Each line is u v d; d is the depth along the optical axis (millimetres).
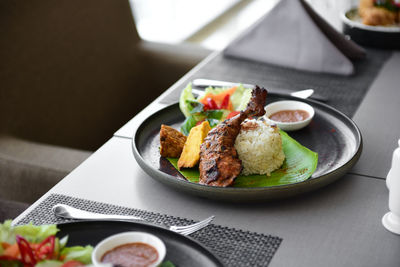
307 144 1156
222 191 992
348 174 1083
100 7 1637
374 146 1156
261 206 1019
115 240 881
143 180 1088
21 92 1438
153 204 1033
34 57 1474
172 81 1697
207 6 3854
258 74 1431
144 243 885
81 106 1582
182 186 1013
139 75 1721
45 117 1488
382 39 1527
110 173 1107
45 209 1024
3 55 1412
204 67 1479
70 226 947
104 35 1646
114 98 1676
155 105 1318
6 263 856
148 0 3344
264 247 942
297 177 1062
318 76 1414
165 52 1695
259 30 1497
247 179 1064
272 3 4070
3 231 884
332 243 948
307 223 983
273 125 1104
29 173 1244
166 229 929
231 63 1493
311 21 1452
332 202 1021
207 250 898
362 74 1417
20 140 1357
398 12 1557
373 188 1049
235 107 1266
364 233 962
